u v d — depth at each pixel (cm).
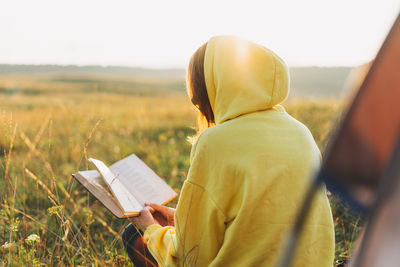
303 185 134
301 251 131
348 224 276
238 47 146
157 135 644
